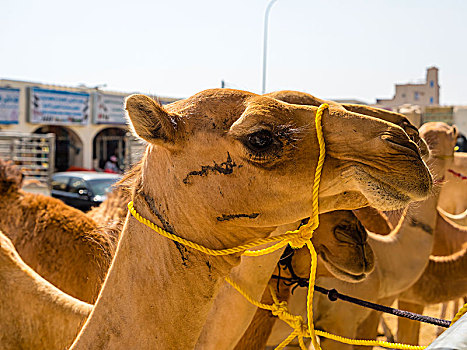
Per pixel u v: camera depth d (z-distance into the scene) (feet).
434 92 124.77
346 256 12.14
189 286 7.34
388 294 16.87
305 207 7.21
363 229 12.57
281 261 12.38
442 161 17.84
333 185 7.09
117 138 99.86
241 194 7.13
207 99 7.45
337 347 15.71
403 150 6.88
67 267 14.06
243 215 7.19
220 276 7.50
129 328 7.28
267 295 12.34
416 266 17.08
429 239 17.37
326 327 15.92
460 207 30.45
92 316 7.57
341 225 12.19
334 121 7.11
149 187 7.58
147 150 7.75
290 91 9.46
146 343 7.24
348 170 6.99
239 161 7.08
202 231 7.32
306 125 7.13
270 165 7.00
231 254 7.50
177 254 7.31
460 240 22.70
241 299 9.84
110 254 10.73
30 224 14.96
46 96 85.56
